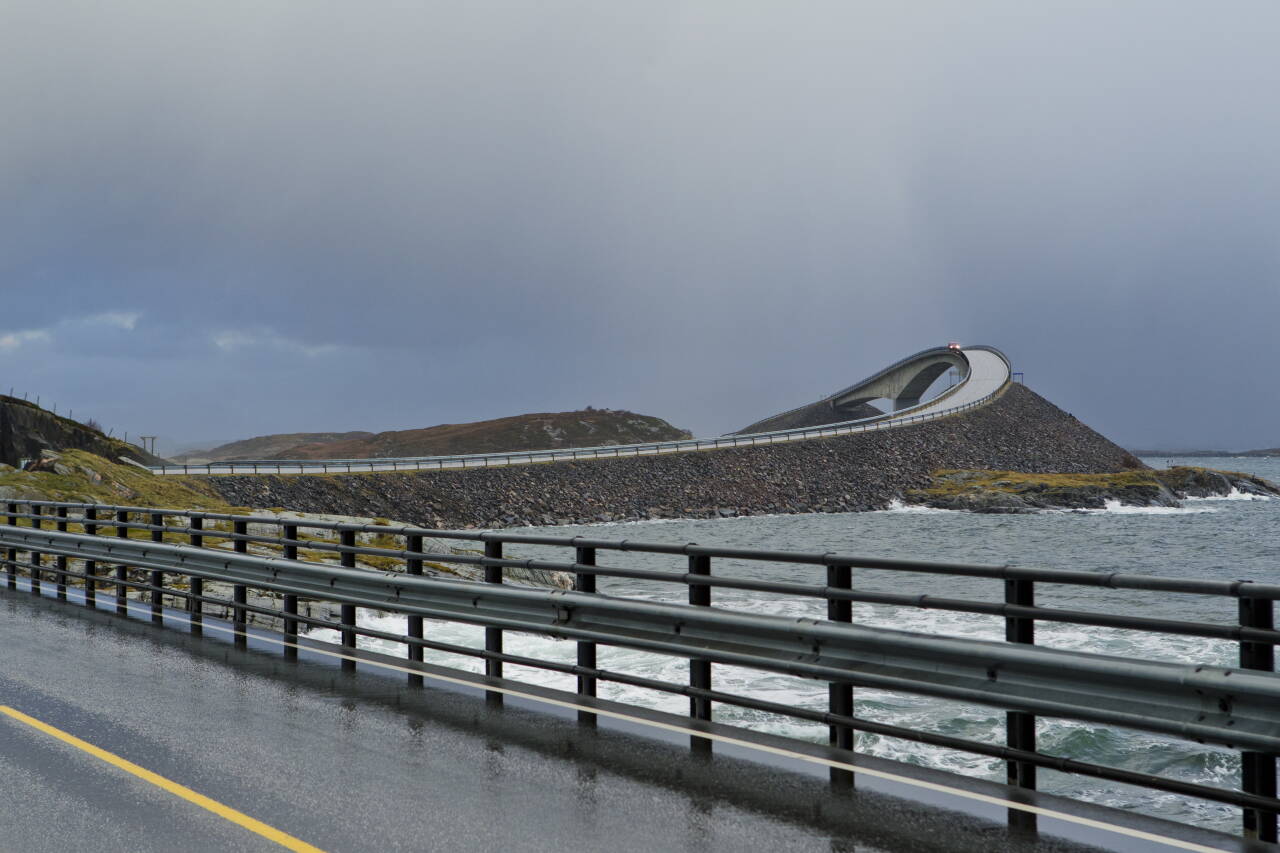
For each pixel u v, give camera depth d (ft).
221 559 45.42
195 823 19.25
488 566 33.35
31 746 25.00
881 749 38.93
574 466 361.51
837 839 18.15
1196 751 42.52
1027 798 20.30
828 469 435.12
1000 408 581.12
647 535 293.02
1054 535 278.87
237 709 28.96
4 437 247.70
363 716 27.99
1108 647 67.05
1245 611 17.75
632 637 28.22
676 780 21.76
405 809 20.01
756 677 50.96
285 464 301.84
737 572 157.17
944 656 21.50
